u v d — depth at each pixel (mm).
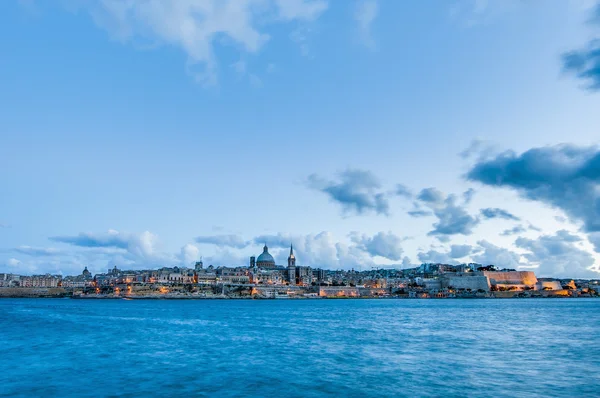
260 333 92250
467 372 49344
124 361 57031
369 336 85875
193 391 41344
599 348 68000
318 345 72250
